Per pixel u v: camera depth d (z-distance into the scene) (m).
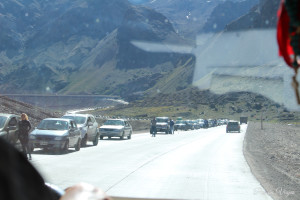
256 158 26.16
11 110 54.16
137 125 102.38
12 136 21.22
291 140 51.78
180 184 14.62
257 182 15.34
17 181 0.92
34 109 63.75
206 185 14.48
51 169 17.73
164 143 39.03
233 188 13.90
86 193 1.20
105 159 22.75
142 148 31.78
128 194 12.23
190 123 101.12
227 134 67.88
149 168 19.23
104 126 43.78
